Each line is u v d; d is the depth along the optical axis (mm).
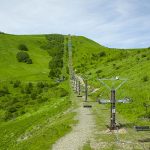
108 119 51781
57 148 34156
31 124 73625
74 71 187000
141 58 123000
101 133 40312
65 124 48469
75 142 36250
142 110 54281
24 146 40062
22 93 163875
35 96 142625
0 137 71250
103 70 138750
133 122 46344
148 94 66062
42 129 53250
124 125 44406
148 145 33594
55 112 75500
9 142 61594
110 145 34000
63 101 93312
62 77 185250
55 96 124438
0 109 134375
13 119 106250
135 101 63188
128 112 55438
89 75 142625
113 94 41688
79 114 59469
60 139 38156
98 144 34719
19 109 124375
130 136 37875
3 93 164000
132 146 33312
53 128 46469
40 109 101000
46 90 150875
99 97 85875
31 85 171000
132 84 80812
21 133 67625
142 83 78000
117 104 64375
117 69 124812
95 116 55562
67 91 124312
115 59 164625
